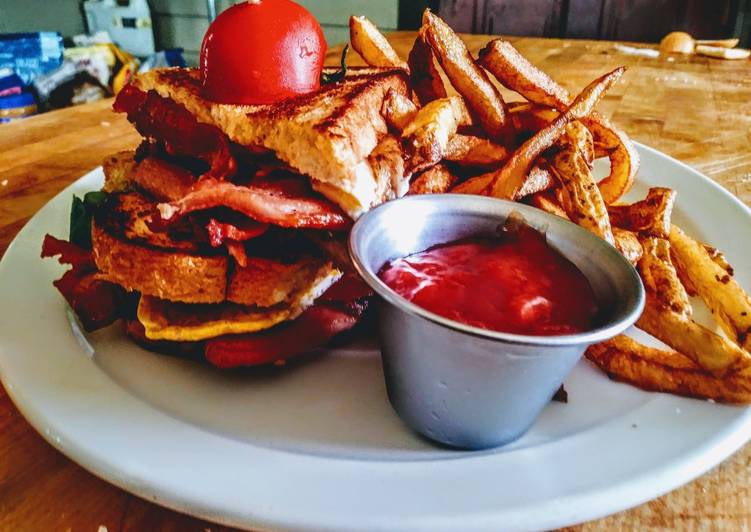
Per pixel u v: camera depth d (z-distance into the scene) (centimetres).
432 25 17
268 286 15
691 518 11
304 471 11
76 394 12
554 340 10
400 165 16
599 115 19
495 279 13
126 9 82
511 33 77
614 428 12
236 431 13
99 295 15
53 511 10
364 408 14
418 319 11
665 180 25
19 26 82
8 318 15
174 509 10
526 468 11
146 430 11
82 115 34
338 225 15
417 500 10
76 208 19
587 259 14
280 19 16
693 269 16
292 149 15
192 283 15
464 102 19
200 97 17
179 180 17
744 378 12
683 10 70
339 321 16
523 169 16
